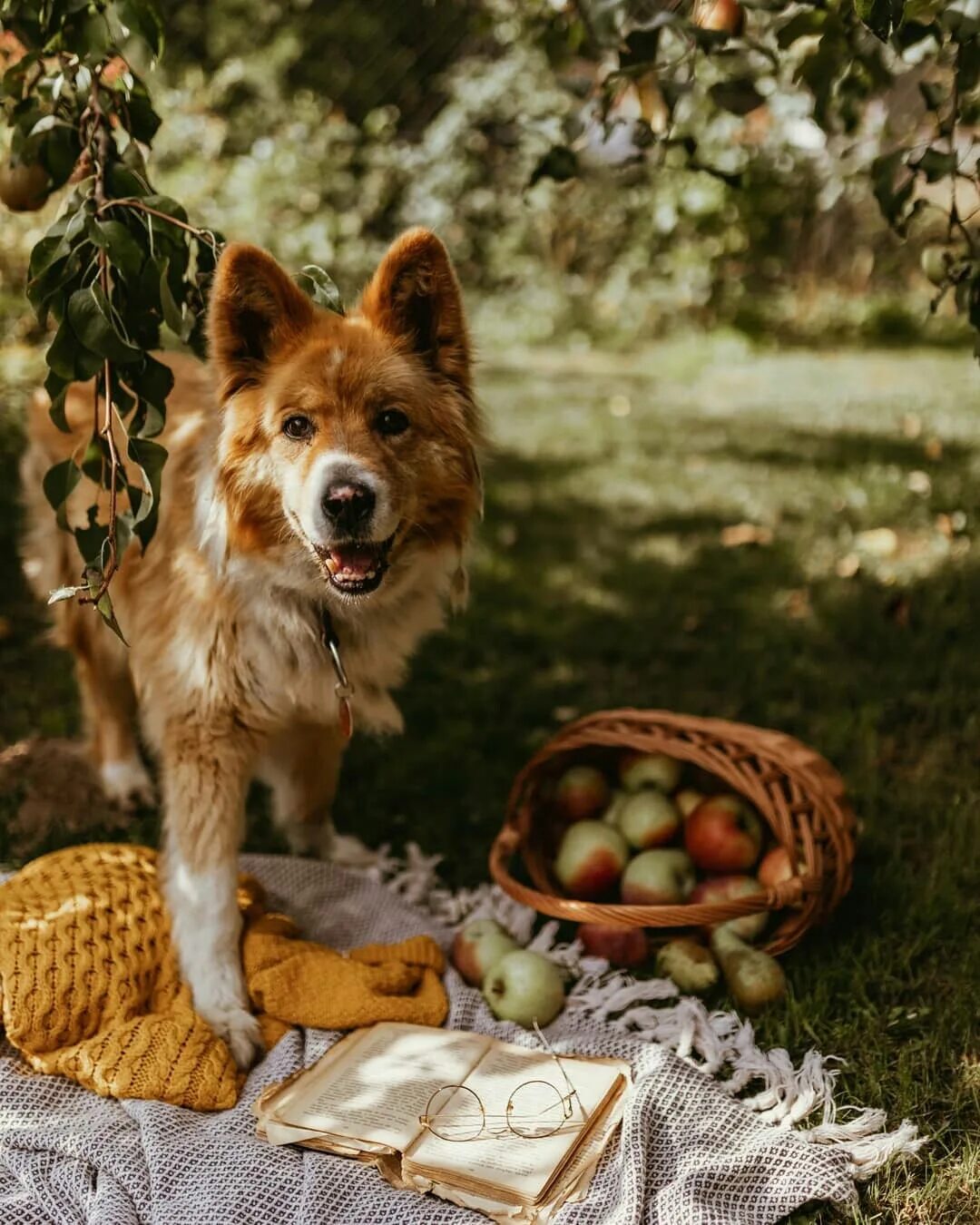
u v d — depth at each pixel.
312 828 1.71
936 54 1.52
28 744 1.95
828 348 5.18
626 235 5.17
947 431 3.58
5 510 2.53
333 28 5.00
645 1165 1.25
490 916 1.61
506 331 5.27
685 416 4.02
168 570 1.51
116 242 1.29
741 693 2.09
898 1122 1.34
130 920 1.43
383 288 1.47
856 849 1.67
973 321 1.53
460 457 1.49
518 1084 1.33
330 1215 1.22
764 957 1.48
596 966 1.52
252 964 1.45
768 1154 1.27
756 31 1.80
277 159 4.40
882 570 2.44
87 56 1.35
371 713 1.58
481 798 1.84
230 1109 1.34
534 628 2.33
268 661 1.46
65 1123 1.31
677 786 1.65
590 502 3.08
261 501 1.43
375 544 1.41
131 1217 1.21
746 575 2.52
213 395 1.47
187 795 1.47
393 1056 1.37
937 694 2.01
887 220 1.50
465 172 5.00
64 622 1.80
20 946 1.37
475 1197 1.23
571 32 1.58
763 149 4.22
